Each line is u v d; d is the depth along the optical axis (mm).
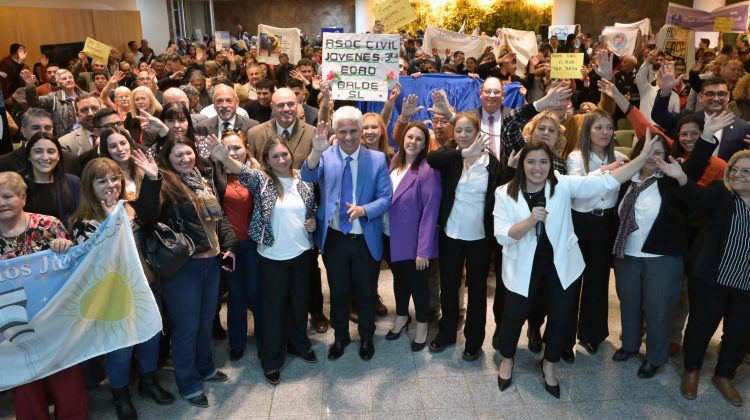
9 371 2400
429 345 3457
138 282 2586
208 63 7555
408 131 3154
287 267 3018
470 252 3145
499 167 3076
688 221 3004
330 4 21125
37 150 2660
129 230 2521
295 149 3762
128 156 2885
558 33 13539
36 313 2391
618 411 2830
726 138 3451
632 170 2723
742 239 2682
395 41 3900
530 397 2947
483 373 3170
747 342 2848
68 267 2430
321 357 3357
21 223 2432
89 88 7445
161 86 6879
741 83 3949
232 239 2941
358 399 2951
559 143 3119
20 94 5750
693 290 2883
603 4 17453
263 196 2908
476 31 12164
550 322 2889
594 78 6367
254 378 3152
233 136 3137
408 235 3193
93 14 12445
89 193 2529
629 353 3283
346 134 2951
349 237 3133
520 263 2795
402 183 3195
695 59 9492
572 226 2814
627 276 3055
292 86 4438
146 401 2941
